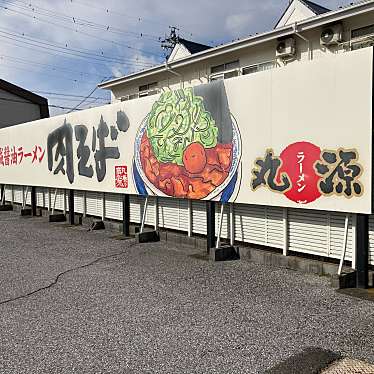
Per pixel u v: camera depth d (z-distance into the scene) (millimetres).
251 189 6121
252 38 9148
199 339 3783
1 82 23484
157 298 4930
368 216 5078
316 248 5883
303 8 11078
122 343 3752
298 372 3148
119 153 8773
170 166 7512
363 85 4777
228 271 6020
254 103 5996
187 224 8039
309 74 5297
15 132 13062
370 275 5191
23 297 5125
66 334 3984
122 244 8211
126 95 13781
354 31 7883
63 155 10719
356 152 4879
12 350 3678
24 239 9016
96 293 5195
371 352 3432
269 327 3992
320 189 5258
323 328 3928
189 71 11281
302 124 5414
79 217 11094
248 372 3182
